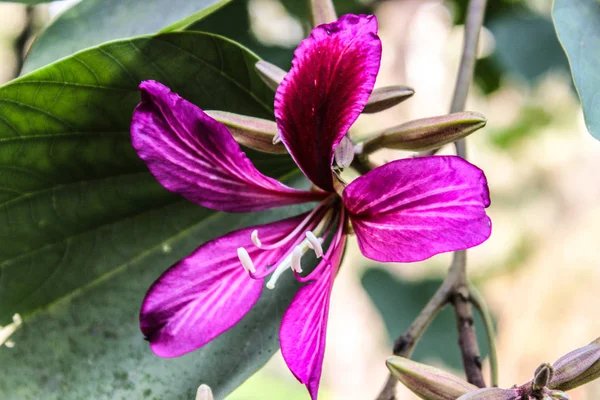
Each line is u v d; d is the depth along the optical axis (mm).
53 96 536
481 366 553
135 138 520
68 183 560
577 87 547
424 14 830
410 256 514
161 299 529
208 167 532
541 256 1219
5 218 556
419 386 511
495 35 751
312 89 514
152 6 570
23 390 556
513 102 944
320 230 547
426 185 505
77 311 569
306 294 526
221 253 540
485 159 1200
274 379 1209
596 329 1161
